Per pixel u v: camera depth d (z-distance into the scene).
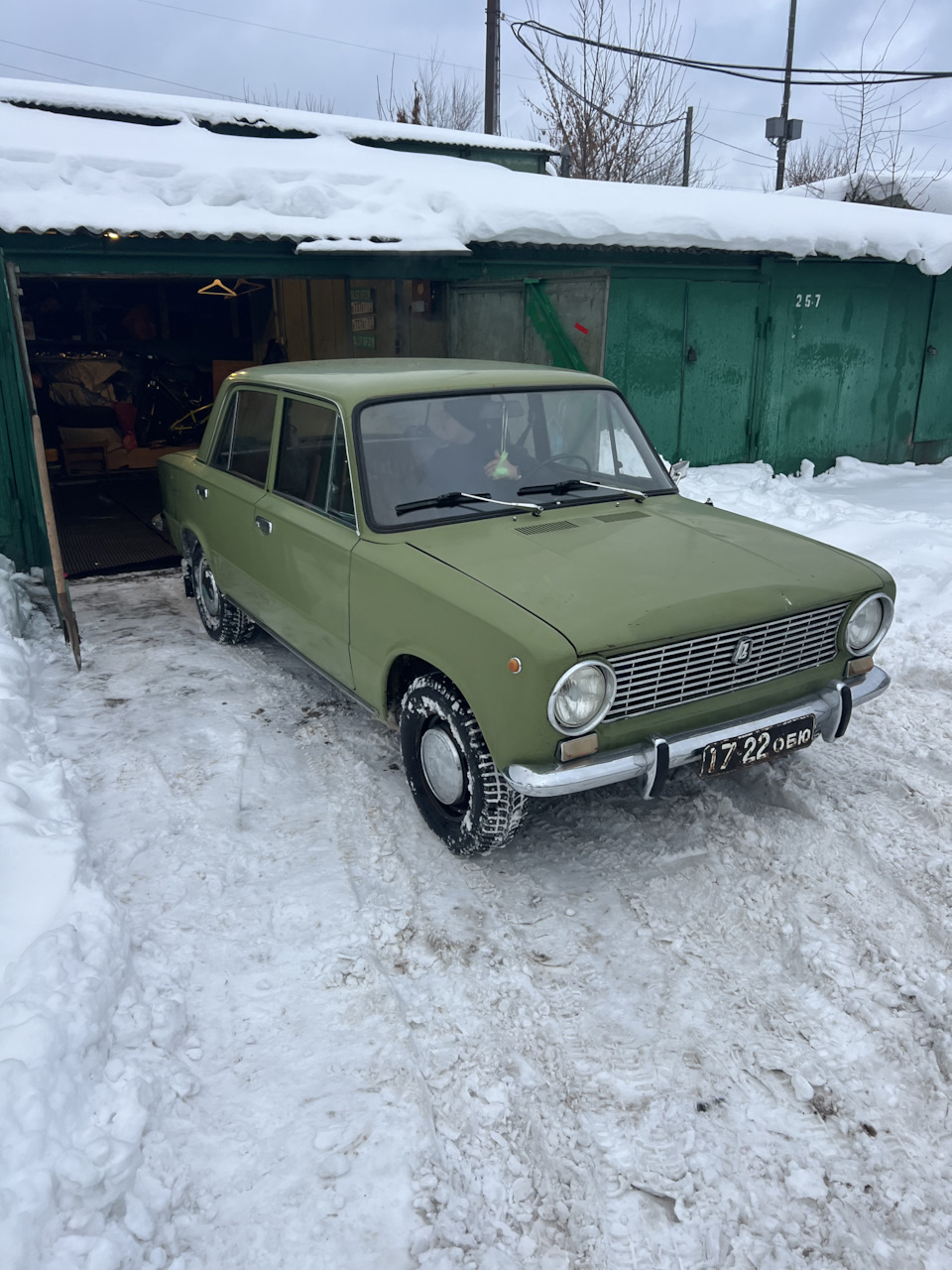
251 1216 2.28
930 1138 2.53
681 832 3.94
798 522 8.16
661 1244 2.25
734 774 4.43
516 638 3.04
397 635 3.69
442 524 3.94
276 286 12.84
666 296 9.84
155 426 11.90
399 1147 2.47
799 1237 2.27
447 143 10.54
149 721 4.89
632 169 18.94
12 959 2.95
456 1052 2.81
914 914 3.39
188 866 3.63
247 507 4.95
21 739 4.33
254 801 4.17
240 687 5.36
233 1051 2.79
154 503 10.05
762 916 3.42
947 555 6.91
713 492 9.06
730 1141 2.53
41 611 6.48
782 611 3.45
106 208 6.98
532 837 3.93
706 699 3.42
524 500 4.15
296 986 3.04
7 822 3.46
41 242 6.87
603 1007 3.00
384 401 4.11
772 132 23.67
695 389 10.34
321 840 3.88
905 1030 2.89
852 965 3.14
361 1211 2.30
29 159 7.20
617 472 4.59
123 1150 2.31
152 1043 2.74
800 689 3.69
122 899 3.42
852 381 11.31
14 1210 2.10
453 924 3.37
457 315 8.80
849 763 4.47
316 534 4.18
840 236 10.13
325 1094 2.63
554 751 3.12
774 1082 2.71
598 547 3.73
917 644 5.81
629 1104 2.64
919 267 10.59
